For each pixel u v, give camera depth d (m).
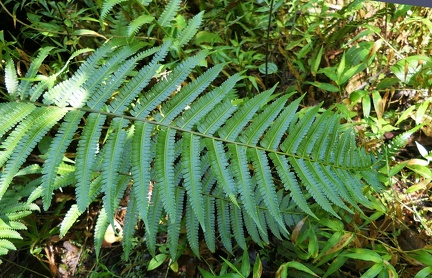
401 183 0.78
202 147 0.57
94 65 0.59
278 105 0.59
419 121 0.76
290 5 0.98
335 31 0.89
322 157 0.61
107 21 0.87
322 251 0.62
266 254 0.72
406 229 0.70
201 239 0.73
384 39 0.86
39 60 0.61
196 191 0.53
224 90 0.57
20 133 0.53
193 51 0.88
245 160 0.56
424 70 0.78
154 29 0.88
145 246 0.75
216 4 0.97
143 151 0.53
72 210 0.60
